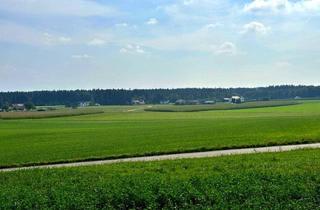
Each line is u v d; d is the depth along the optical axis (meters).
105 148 52.09
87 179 25.84
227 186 20.09
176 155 42.78
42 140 71.75
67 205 18.00
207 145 48.00
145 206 18.59
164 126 95.19
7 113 186.38
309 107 179.88
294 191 18.95
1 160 46.00
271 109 172.50
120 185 21.31
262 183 20.55
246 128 72.19
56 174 29.70
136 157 43.44
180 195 18.72
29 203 18.12
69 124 120.38
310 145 45.62
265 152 38.62
